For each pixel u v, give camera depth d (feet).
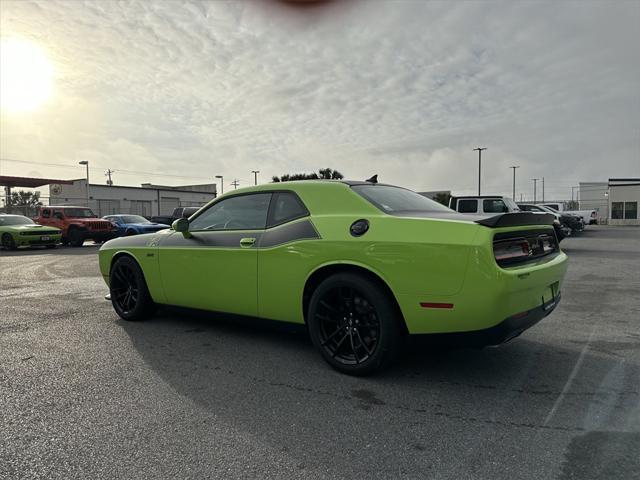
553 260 11.80
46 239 58.18
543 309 11.18
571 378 11.18
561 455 7.66
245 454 7.75
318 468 7.32
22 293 23.77
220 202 14.74
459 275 9.69
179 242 15.20
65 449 7.92
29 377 11.34
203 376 11.41
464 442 8.13
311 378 11.25
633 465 7.33
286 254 12.27
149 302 16.67
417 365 12.14
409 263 10.20
